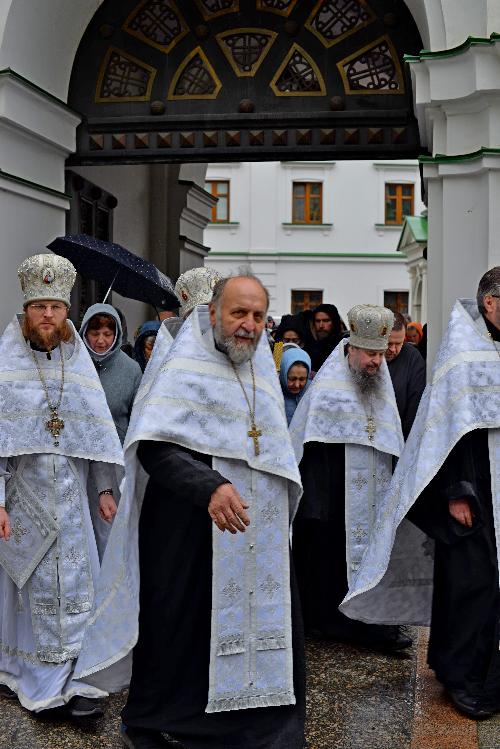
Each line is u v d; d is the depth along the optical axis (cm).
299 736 353
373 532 458
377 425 537
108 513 444
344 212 3062
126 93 868
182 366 346
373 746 389
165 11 859
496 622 419
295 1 841
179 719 351
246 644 350
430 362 752
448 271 734
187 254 1485
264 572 354
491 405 422
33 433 426
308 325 784
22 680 433
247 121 849
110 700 445
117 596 349
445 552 432
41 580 425
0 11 757
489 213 710
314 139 845
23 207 808
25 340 436
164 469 330
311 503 531
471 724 413
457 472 426
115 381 540
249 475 350
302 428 541
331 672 488
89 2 845
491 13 700
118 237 1223
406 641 521
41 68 821
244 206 3055
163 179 1406
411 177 3048
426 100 727
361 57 838
